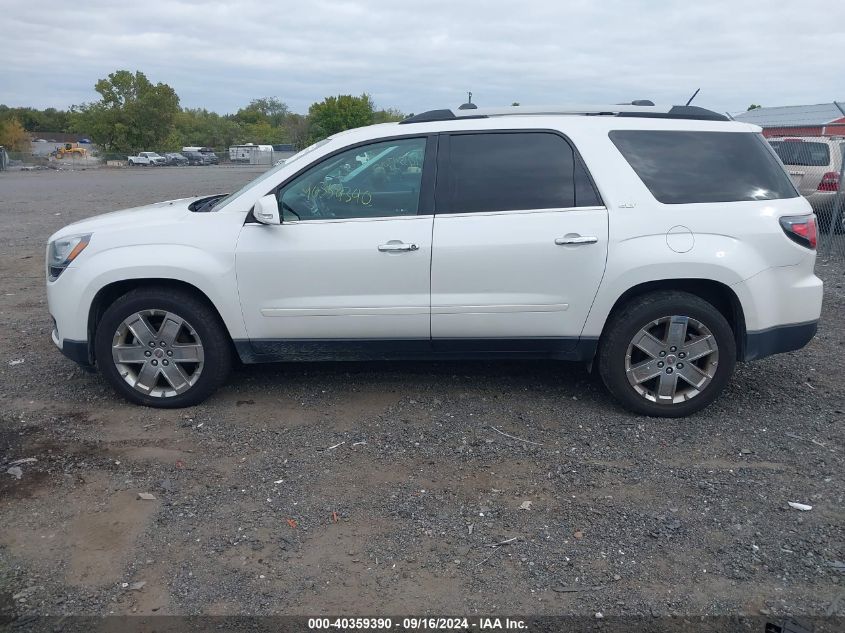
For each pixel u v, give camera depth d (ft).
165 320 16.60
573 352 16.53
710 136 16.56
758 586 10.77
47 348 21.67
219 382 17.07
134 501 13.08
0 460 14.55
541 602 10.44
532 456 14.75
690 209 15.84
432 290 16.08
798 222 16.02
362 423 16.26
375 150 16.47
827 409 17.19
